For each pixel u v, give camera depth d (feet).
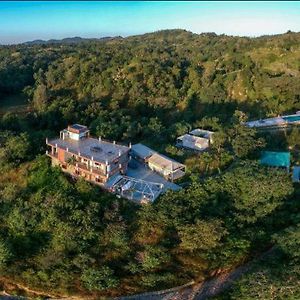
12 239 187.32
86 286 165.27
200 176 221.87
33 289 168.66
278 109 338.95
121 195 200.44
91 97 387.34
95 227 181.57
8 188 212.43
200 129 288.51
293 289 142.10
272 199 198.90
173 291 165.48
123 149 225.97
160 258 168.66
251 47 490.90
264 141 250.16
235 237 179.52
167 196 193.57
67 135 238.68
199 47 580.71
